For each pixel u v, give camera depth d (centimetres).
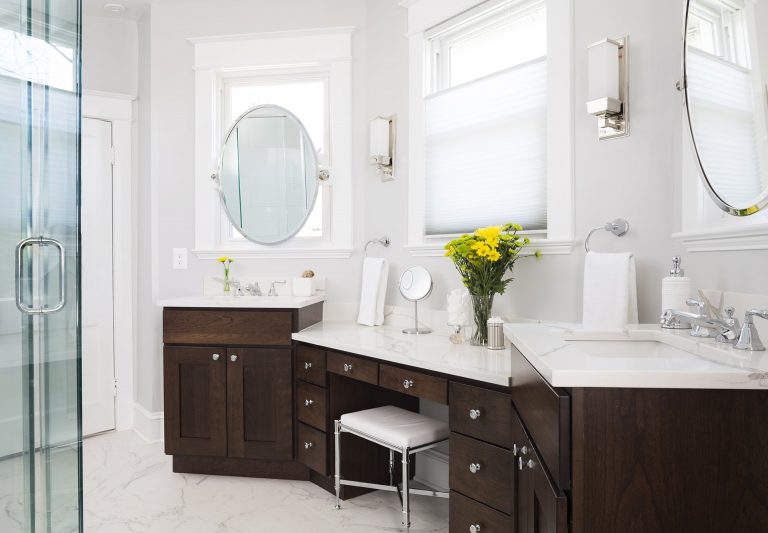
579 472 95
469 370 175
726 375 94
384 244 292
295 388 263
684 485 95
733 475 95
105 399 340
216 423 269
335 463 238
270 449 264
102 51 333
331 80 309
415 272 255
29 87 149
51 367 154
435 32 266
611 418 95
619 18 185
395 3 285
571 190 201
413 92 273
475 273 214
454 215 258
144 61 332
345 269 306
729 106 135
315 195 312
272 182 318
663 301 149
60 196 155
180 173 324
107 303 339
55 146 154
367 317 281
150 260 325
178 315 272
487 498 171
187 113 324
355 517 229
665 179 171
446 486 252
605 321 174
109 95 335
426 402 272
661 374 94
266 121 320
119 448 313
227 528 219
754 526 95
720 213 147
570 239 199
